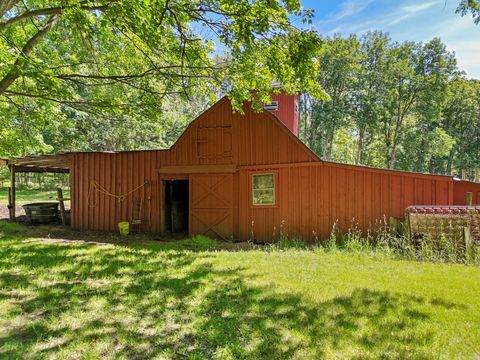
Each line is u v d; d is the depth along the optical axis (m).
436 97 31.30
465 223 6.85
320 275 5.13
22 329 3.30
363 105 32.84
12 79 6.91
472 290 4.34
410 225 7.17
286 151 9.02
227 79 7.92
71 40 9.10
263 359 2.72
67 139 23.06
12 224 11.30
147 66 8.92
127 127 21.97
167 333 3.21
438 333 3.12
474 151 37.72
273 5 4.98
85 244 8.05
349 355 2.75
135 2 4.75
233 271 5.39
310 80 6.17
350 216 8.48
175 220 11.21
